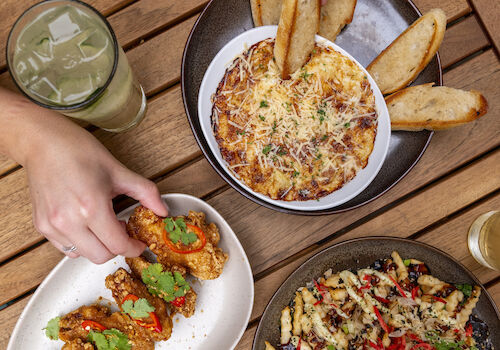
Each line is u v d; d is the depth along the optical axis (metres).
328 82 0.49
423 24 0.49
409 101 0.51
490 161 0.54
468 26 0.54
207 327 0.52
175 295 0.48
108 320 0.49
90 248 0.44
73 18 0.42
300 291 0.52
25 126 0.45
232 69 0.50
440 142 0.54
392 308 0.53
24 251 0.53
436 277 0.52
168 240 0.47
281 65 0.48
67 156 0.44
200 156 0.53
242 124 0.49
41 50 0.41
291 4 0.43
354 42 0.52
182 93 0.49
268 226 0.53
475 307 0.52
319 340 0.53
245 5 0.51
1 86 0.49
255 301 0.53
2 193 0.52
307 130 0.49
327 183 0.50
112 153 0.52
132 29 0.53
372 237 0.50
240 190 0.48
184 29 0.53
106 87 0.41
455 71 0.54
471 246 0.53
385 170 0.52
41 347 0.51
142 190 0.46
